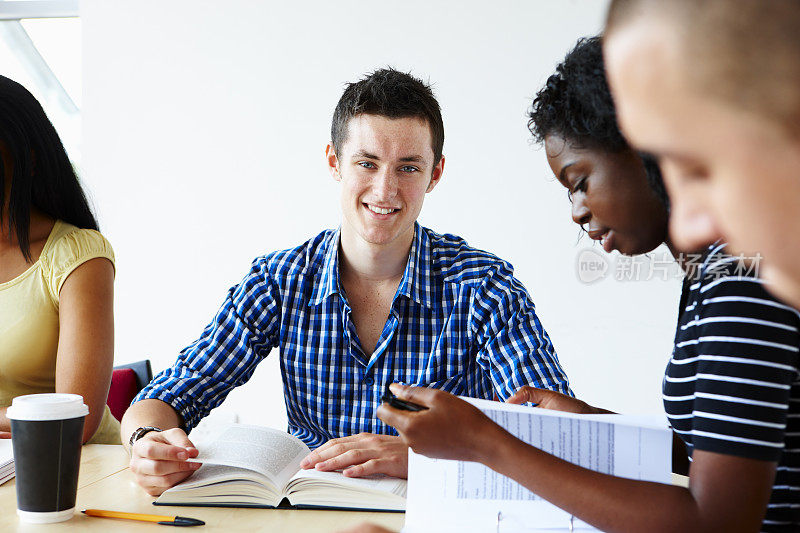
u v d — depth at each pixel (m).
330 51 3.54
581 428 0.98
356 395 1.60
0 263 1.59
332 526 1.02
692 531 0.75
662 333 3.16
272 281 1.62
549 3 3.29
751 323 0.74
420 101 1.49
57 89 4.06
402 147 1.47
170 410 1.42
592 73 0.64
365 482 1.12
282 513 1.08
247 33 3.61
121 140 3.74
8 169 1.53
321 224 3.57
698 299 0.81
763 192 0.21
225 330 1.58
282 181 3.60
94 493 1.16
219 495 1.10
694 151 0.22
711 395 0.76
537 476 0.80
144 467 1.12
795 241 0.21
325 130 3.55
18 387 1.61
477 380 1.61
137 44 3.71
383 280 1.59
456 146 3.41
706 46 0.21
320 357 1.60
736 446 0.74
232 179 3.64
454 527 0.97
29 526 1.00
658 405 3.17
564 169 0.71
